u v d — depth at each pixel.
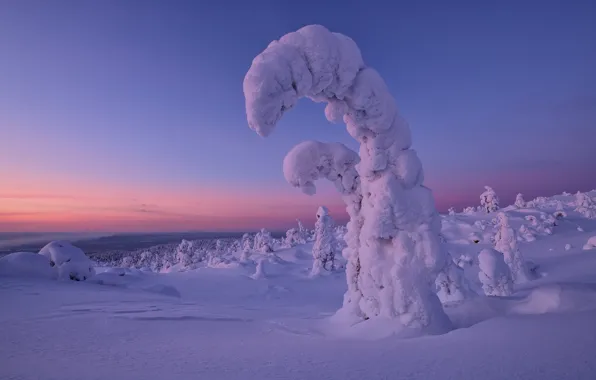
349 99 6.50
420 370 3.22
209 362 3.75
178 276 32.34
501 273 14.75
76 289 12.28
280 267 43.91
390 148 6.66
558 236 44.66
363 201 7.12
